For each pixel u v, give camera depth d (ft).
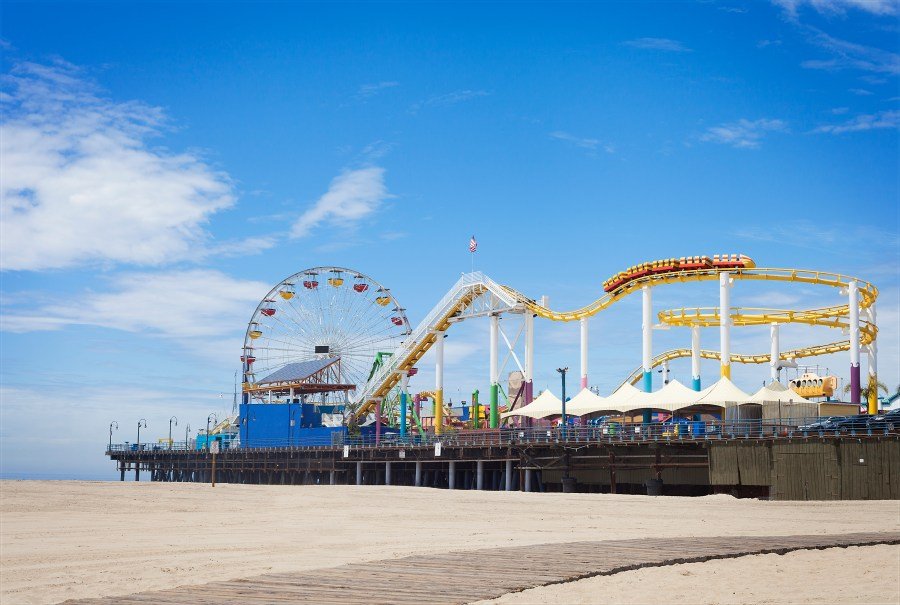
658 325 331.77
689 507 182.60
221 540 130.41
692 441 229.66
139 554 114.32
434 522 161.38
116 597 70.33
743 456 218.18
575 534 129.70
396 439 366.22
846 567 84.38
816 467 205.46
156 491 257.34
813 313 305.94
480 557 90.27
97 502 217.36
